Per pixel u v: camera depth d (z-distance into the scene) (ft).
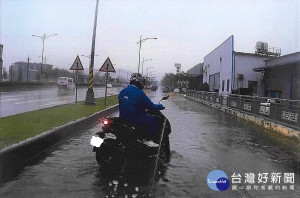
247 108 56.18
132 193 15.29
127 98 19.61
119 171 18.84
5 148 18.76
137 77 20.36
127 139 18.80
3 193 14.62
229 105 71.61
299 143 31.42
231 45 117.39
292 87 88.48
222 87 132.05
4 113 45.62
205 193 15.71
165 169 19.97
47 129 27.84
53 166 19.60
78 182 16.62
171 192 15.64
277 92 98.12
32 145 22.11
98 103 70.74
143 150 19.30
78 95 112.16
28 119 35.06
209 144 29.66
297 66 85.76
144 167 20.20
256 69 105.19
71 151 24.04
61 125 30.78
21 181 16.47
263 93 108.17
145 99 19.77
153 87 286.05
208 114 66.18
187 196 15.17
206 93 110.32
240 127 44.27
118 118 19.34
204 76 186.80
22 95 97.81
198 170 20.01
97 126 39.27
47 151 23.88
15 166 19.22
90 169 19.17
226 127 43.78
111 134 19.11
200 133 36.78
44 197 14.26
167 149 23.08
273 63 100.78
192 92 157.58
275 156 25.00
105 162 18.94
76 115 41.52
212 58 160.35
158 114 22.13
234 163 22.22
